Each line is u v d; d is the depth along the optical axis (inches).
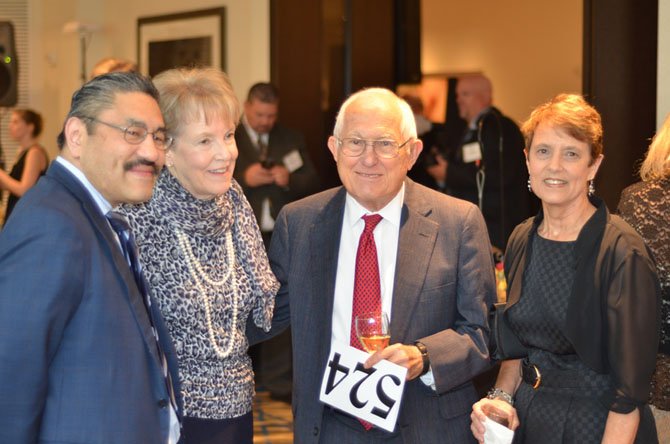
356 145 99.1
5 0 348.8
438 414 101.0
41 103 349.1
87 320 76.0
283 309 107.8
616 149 184.7
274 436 199.8
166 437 80.7
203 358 93.6
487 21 371.2
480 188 213.6
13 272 73.1
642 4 183.9
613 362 91.4
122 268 79.0
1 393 71.4
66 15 337.4
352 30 261.9
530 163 97.7
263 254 102.1
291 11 258.2
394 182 99.8
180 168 93.5
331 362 98.3
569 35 348.5
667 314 107.6
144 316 80.2
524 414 98.7
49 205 75.5
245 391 97.6
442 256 101.4
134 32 313.7
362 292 101.3
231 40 277.9
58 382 75.5
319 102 261.3
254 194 225.9
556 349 96.3
